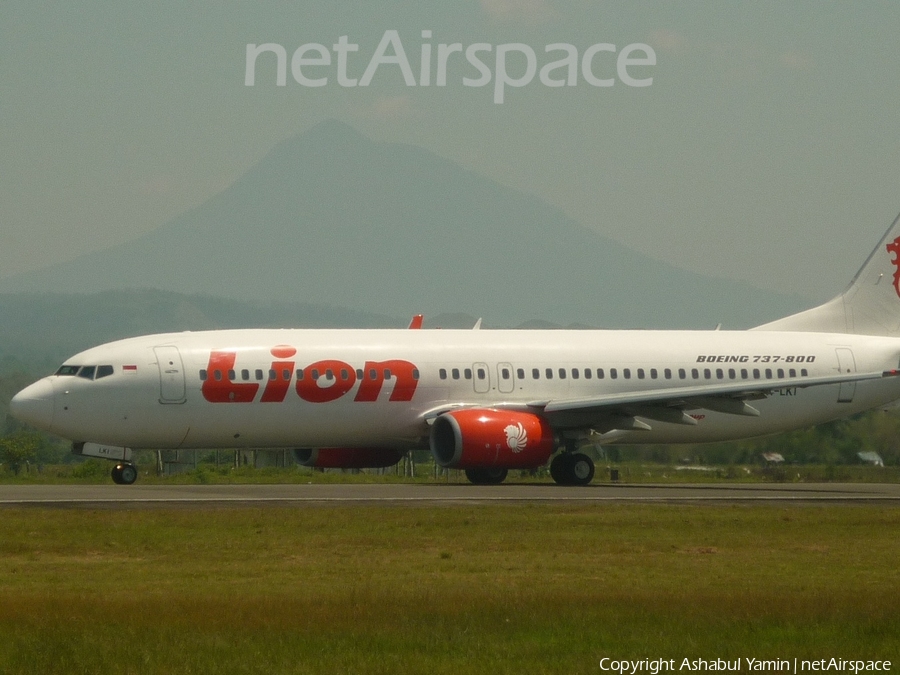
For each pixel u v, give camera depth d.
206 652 56.09
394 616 63.19
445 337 172.38
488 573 80.94
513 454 159.62
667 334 185.38
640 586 75.31
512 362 172.38
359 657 55.69
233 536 98.75
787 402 189.00
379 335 169.75
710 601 68.25
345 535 99.88
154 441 159.38
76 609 64.44
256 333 165.38
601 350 177.88
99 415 155.75
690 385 180.62
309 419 162.75
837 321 196.50
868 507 129.00
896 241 198.88
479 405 169.50
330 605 65.94
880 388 193.75
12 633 59.06
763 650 58.19
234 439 161.62
